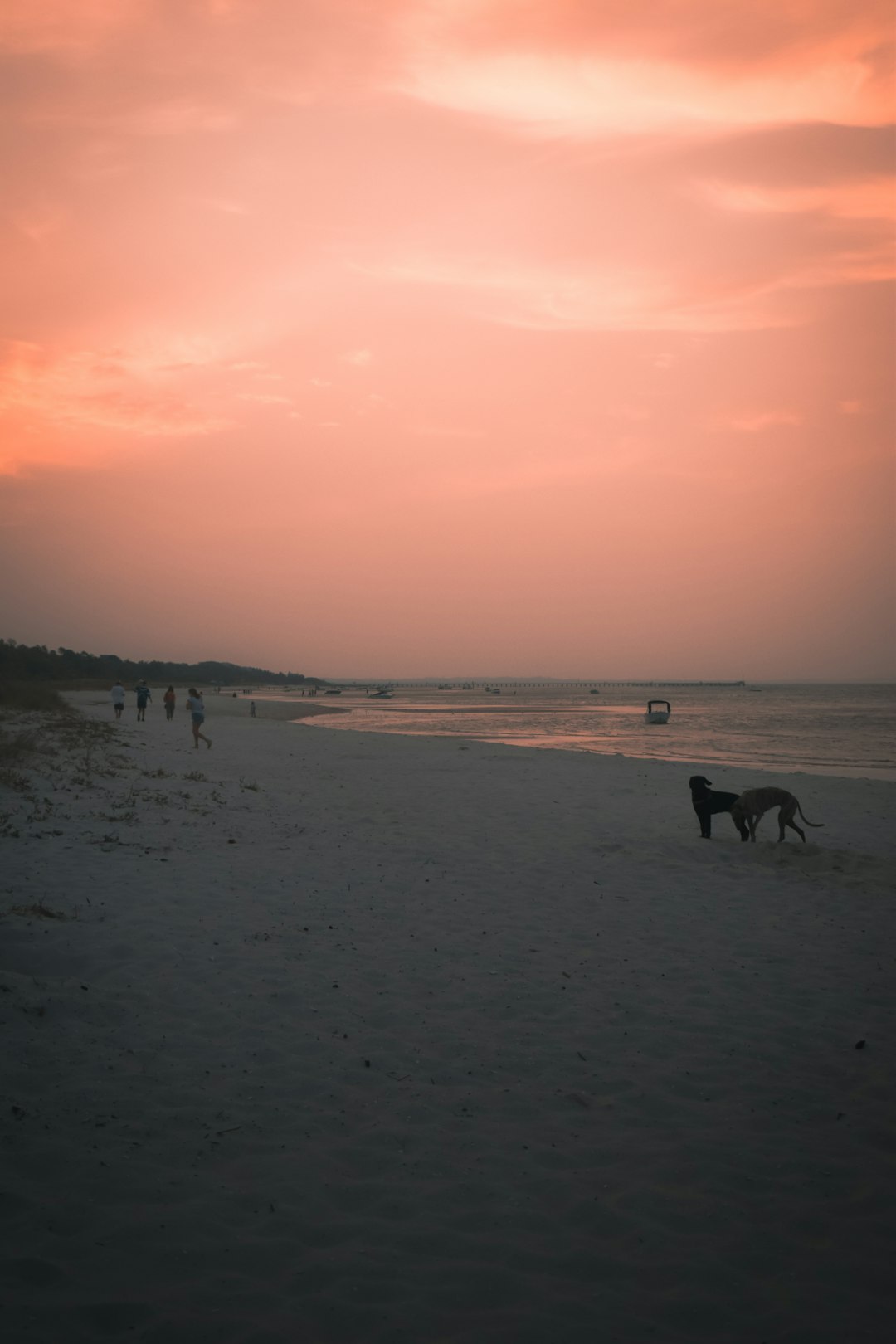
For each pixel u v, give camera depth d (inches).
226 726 1625.2
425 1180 154.3
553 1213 145.6
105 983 237.6
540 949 295.1
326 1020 225.1
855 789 760.3
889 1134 175.3
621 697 7834.6
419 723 2486.5
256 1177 152.0
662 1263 132.9
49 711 1470.2
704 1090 194.2
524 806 625.0
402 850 449.4
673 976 271.7
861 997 255.6
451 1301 122.4
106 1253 127.8
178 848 412.2
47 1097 174.2
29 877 330.6
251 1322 115.4
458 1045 214.4
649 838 502.0
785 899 374.3
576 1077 199.5
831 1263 133.7
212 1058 199.2
